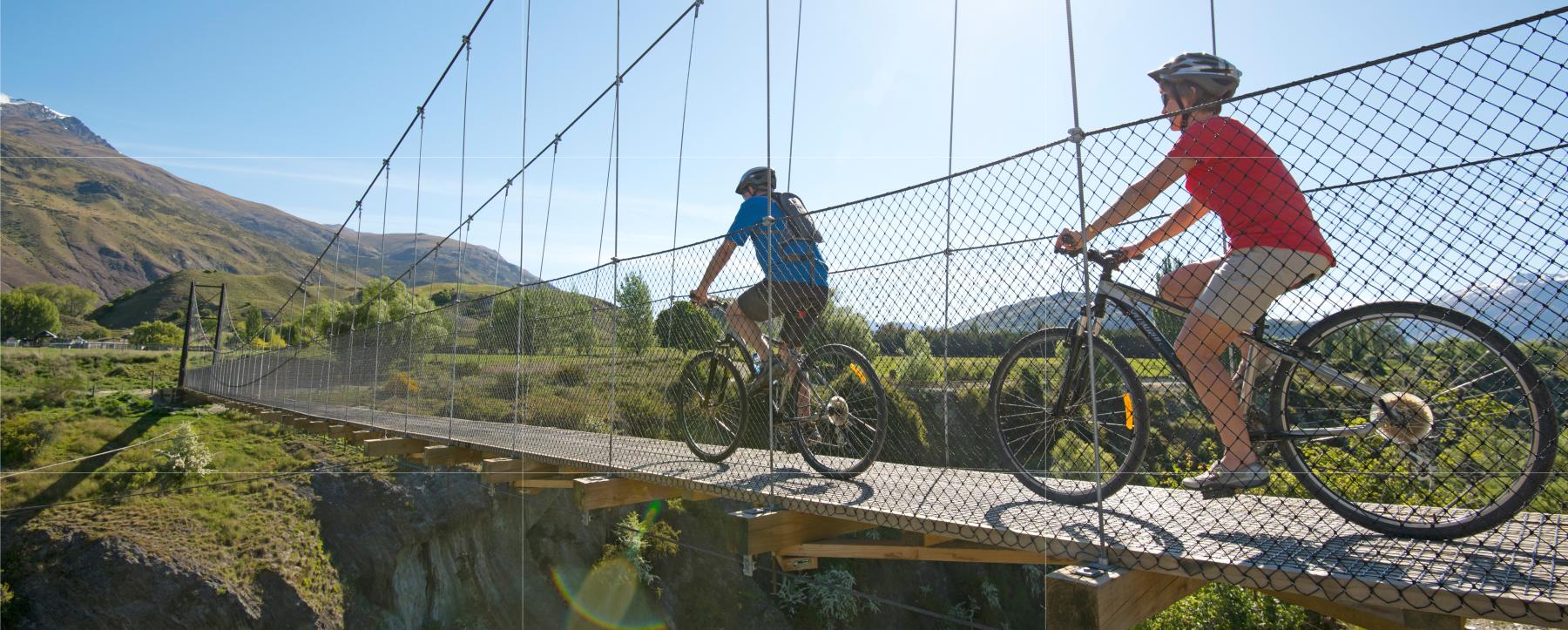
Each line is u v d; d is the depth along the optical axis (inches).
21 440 749.3
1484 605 51.6
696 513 642.8
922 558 110.7
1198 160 73.4
